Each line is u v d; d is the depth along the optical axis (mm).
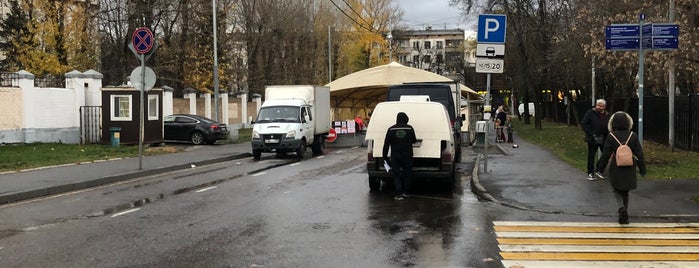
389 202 11148
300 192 12516
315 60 56750
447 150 12516
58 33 31438
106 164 18094
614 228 8664
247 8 47562
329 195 12062
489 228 8703
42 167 16828
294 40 52719
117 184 14461
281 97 24797
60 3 31344
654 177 12852
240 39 47906
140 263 6777
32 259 6973
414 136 11758
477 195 11938
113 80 38188
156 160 19672
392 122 12641
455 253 7211
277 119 22484
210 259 6949
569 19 29688
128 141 25266
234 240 7941
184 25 38688
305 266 6637
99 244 7750
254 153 22109
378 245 7629
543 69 39875
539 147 23484
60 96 24469
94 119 25828
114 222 9305
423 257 7016
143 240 7973
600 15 21578
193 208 10562
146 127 25531
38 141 23375
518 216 9617
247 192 12594
